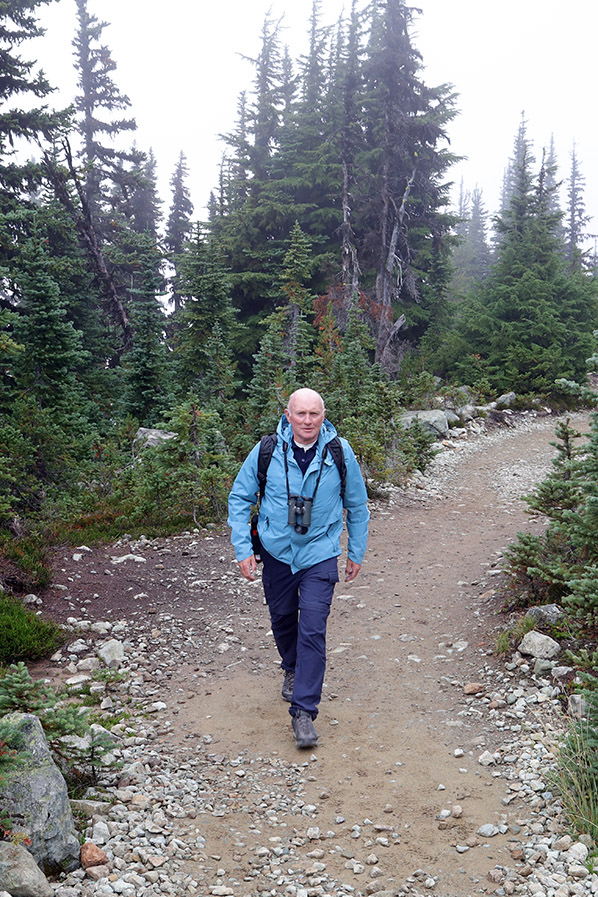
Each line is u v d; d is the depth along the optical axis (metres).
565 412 22.33
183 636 6.12
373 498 11.32
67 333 16.72
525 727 4.23
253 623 6.40
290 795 3.67
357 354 15.48
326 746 4.21
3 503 8.89
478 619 6.15
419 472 13.49
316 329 25.48
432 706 4.72
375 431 13.13
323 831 3.35
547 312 23.84
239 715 4.65
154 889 2.84
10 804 2.86
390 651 5.73
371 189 30.97
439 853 3.14
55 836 2.90
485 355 24.97
